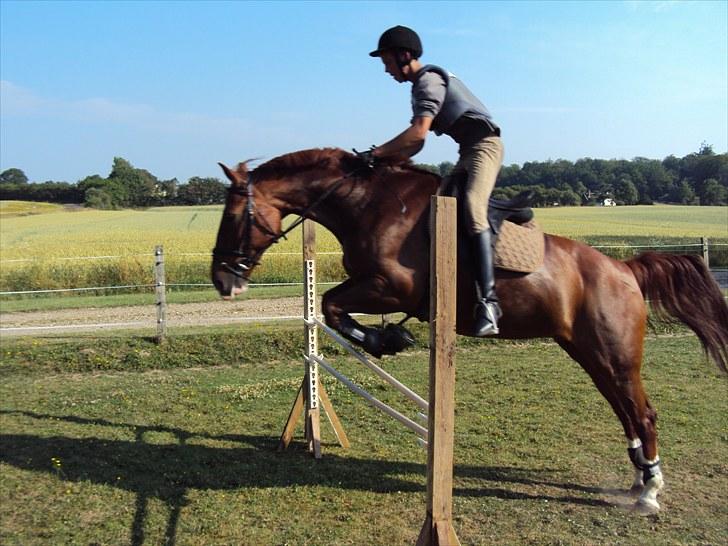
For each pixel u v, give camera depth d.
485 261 3.56
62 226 41.16
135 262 16.64
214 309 12.93
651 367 8.16
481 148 3.70
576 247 4.11
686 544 3.69
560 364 8.44
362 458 5.11
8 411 6.38
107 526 3.88
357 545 3.67
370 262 3.65
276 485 4.53
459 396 6.90
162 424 5.99
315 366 5.23
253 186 3.85
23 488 4.44
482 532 3.83
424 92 3.57
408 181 3.76
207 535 3.78
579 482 4.61
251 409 6.51
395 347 3.73
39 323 11.16
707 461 4.95
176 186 83.75
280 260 17.11
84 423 6.00
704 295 4.38
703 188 72.44
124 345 8.70
